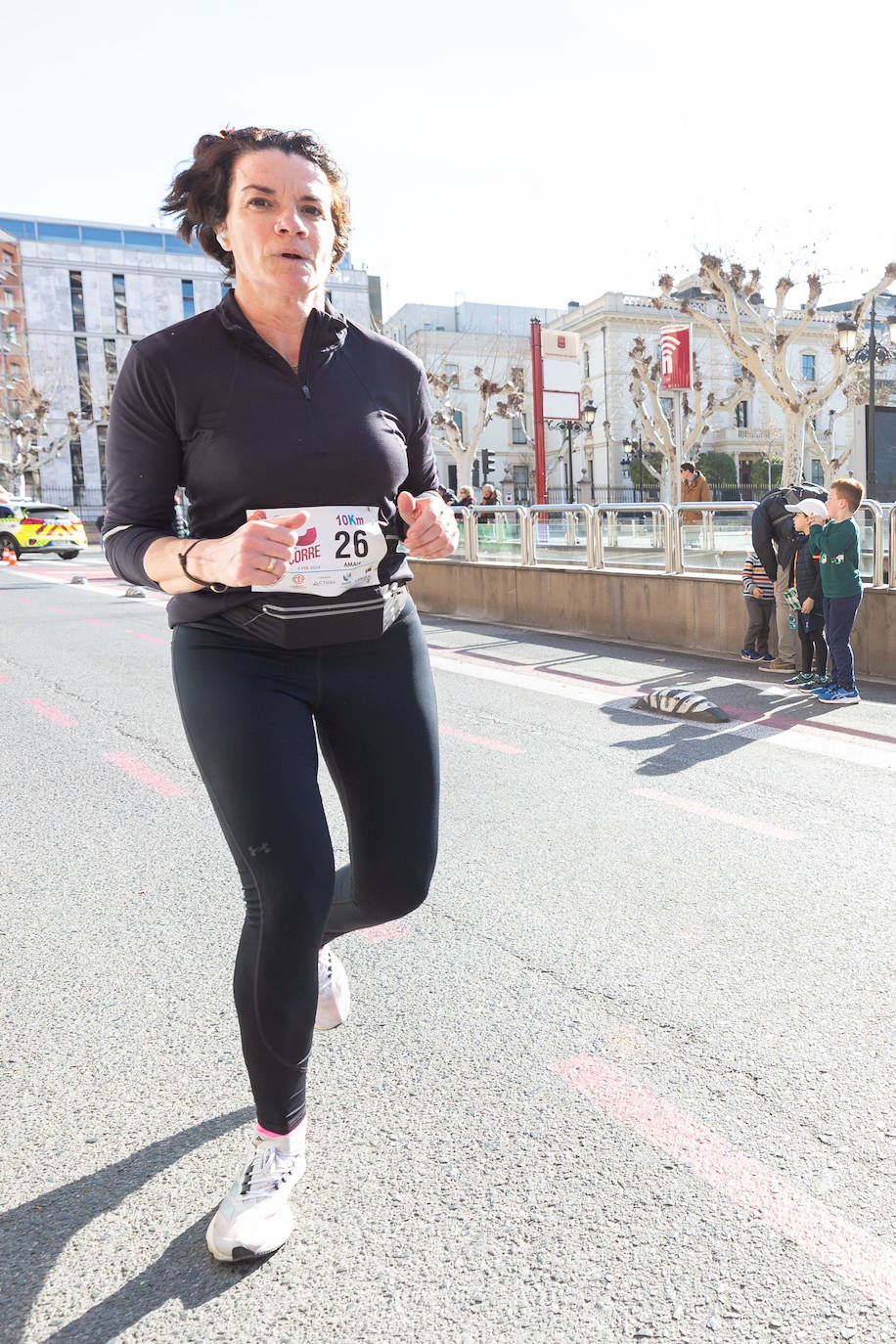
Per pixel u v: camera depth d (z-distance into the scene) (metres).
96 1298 1.72
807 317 24.08
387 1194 1.96
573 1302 1.67
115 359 63.59
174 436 1.78
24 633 11.07
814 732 5.90
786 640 7.89
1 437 57.84
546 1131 2.15
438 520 1.85
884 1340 1.57
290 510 1.77
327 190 1.81
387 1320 1.65
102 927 3.33
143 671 8.44
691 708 6.33
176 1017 2.72
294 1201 1.95
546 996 2.78
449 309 64.81
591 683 7.68
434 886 3.62
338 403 1.80
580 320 52.06
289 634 1.78
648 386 35.00
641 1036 2.55
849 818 4.29
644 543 9.84
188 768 5.34
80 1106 2.30
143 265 63.72
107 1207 1.95
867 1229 1.83
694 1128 2.15
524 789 4.83
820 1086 2.31
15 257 60.47
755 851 3.91
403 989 2.84
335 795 4.85
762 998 2.74
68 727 6.41
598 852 3.94
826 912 3.32
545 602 11.08
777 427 51.47
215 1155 2.11
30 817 4.55
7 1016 2.74
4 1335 1.64
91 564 23.83
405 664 1.94
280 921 1.72
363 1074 2.40
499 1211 1.90
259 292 1.73
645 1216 1.88
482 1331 1.61
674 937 3.14
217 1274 1.77
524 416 51.81
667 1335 1.59
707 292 25.19
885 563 7.65
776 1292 1.68
